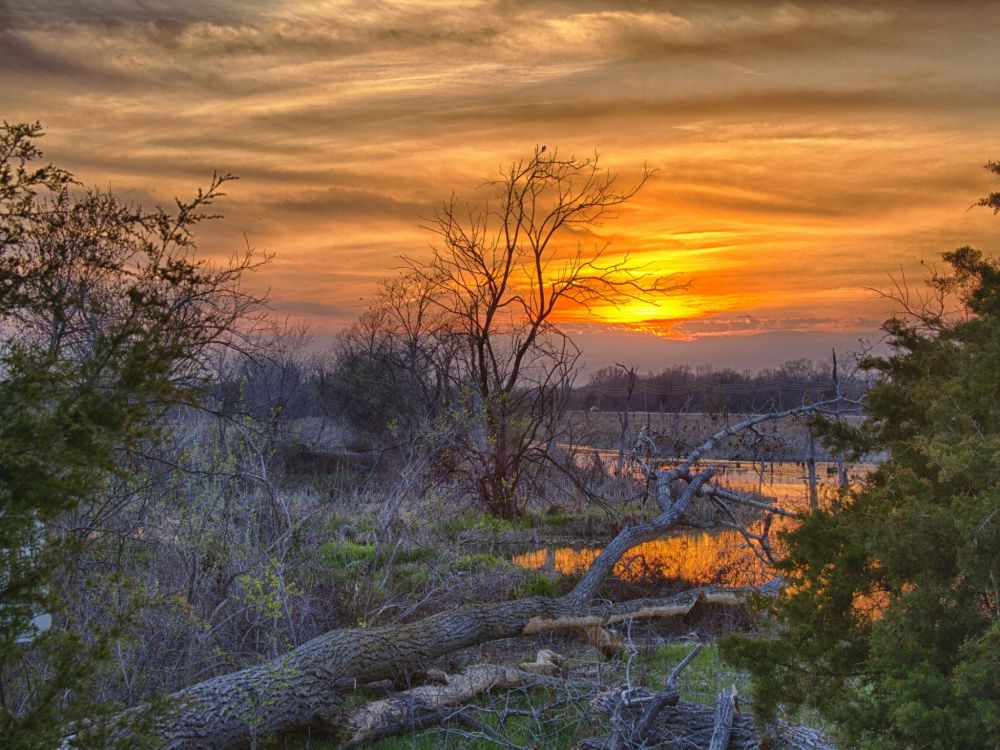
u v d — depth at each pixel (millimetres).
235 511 9195
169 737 6008
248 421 8617
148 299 4449
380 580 10406
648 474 14094
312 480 16203
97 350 4164
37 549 3789
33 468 3721
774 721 5090
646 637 9867
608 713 6562
